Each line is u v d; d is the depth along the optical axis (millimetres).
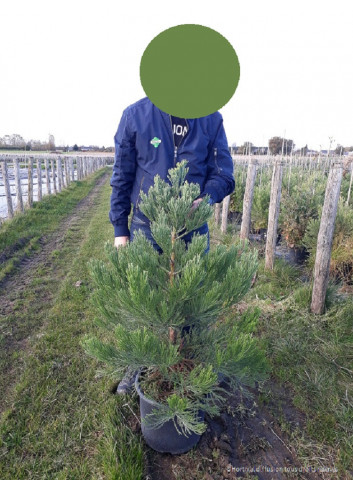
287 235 5215
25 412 2332
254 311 1770
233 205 7652
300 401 2361
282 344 2932
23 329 3461
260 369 1794
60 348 3053
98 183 19219
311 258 4461
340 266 4113
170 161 1925
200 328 1928
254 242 6184
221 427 2166
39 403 2402
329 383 2504
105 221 8633
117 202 2100
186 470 1883
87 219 9039
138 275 1427
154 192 1665
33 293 4371
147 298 1425
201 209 1571
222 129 2018
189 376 1629
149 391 1851
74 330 3369
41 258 5852
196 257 1527
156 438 1918
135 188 2059
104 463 1875
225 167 2014
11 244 6188
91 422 2238
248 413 2266
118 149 1984
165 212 1639
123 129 1954
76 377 2664
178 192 1636
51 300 4176
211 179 1995
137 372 2072
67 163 15680
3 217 8586
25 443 2107
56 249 6363
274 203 4305
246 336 1537
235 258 1772
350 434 2104
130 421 2209
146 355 1505
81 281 4660
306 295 3512
